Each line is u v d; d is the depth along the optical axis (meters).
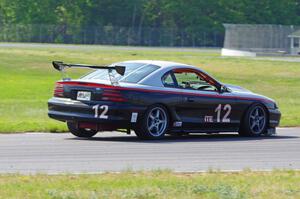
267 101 38.22
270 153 30.47
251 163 27.19
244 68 132.12
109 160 27.03
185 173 23.69
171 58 153.12
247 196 19.66
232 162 27.34
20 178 21.86
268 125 38.31
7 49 165.25
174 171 24.22
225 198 19.31
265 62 146.25
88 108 33.84
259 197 19.61
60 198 18.80
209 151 30.55
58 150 29.72
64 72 35.78
